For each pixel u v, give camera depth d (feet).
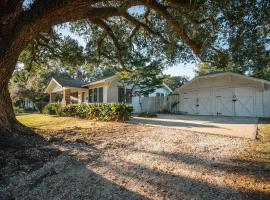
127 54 41.47
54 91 86.02
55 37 40.57
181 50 34.76
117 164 14.79
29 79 106.01
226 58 27.58
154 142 21.22
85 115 49.14
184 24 26.94
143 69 65.31
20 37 19.15
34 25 18.83
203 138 22.85
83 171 13.48
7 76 22.06
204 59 30.68
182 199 9.77
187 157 16.20
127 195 10.25
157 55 40.29
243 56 24.44
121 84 70.69
